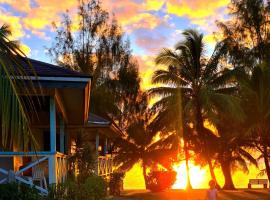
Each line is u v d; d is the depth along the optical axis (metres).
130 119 42.78
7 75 5.84
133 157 43.19
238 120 33.00
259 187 39.84
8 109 5.82
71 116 18.55
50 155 11.67
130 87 42.66
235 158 38.16
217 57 34.31
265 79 33.47
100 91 41.56
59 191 11.26
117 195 26.16
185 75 34.00
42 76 10.67
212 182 15.68
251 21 39.69
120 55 43.09
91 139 28.67
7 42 6.14
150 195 28.56
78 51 42.97
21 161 15.57
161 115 35.06
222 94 32.31
